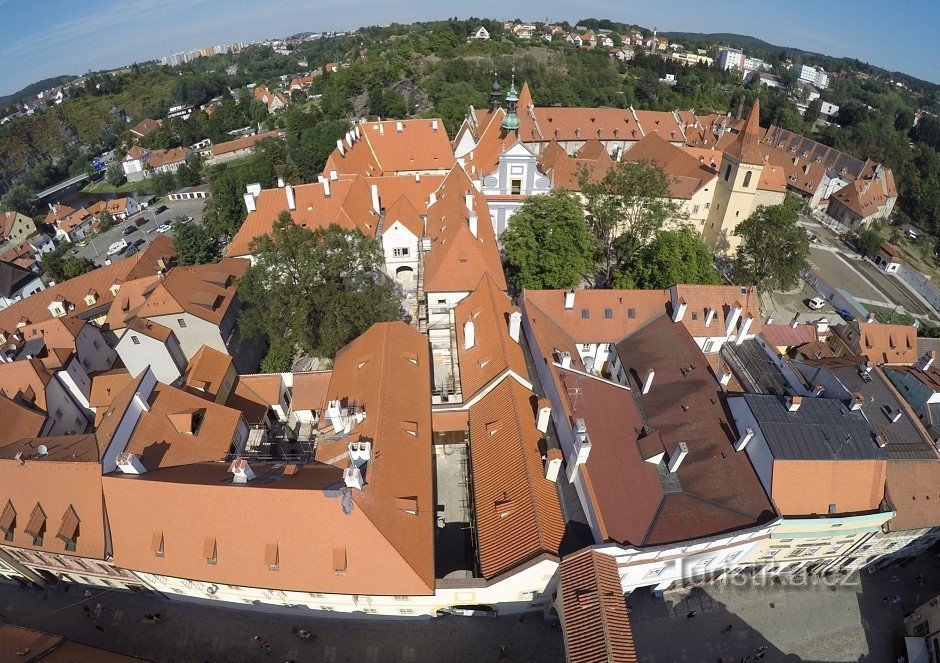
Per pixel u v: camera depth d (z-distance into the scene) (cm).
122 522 3531
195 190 15975
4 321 7150
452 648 3616
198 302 5356
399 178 7788
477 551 3553
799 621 3938
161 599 4003
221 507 3347
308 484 3375
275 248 5069
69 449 4031
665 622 3875
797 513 3650
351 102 15725
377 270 6769
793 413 3859
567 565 3133
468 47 18925
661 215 6806
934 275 11838
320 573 3266
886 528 3784
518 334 4844
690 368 4697
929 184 15588
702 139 13375
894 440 4172
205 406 4469
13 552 3800
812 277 9006
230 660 3622
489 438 4012
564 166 8369
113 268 7925
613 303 5450
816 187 14038
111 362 6556
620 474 3650
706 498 3703
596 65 19838
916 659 3709
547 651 3588
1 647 3225
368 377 4319
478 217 6284
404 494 3553
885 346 5950
